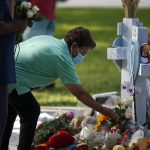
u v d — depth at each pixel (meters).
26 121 10.20
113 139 10.27
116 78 20.09
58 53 9.95
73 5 43.88
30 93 10.21
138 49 10.77
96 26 33.00
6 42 8.66
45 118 11.69
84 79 19.88
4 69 8.66
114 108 10.99
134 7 11.27
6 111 8.92
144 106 11.03
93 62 23.31
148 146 9.94
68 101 16.17
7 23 8.57
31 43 10.19
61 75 9.94
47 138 10.84
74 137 10.73
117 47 11.16
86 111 11.88
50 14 16.64
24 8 9.62
